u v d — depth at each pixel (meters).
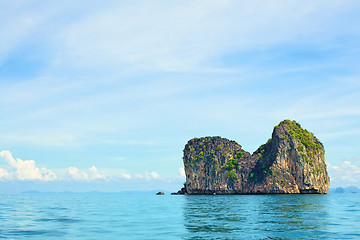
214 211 72.19
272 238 35.28
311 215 59.69
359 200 124.62
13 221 53.38
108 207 90.44
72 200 144.50
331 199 135.00
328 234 37.53
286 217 56.12
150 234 39.03
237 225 45.81
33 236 38.22
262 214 62.38
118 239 35.91
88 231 41.88
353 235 36.81
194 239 35.28
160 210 77.94
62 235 38.84
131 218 57.97
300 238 35.12
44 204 106.75
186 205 99.94
